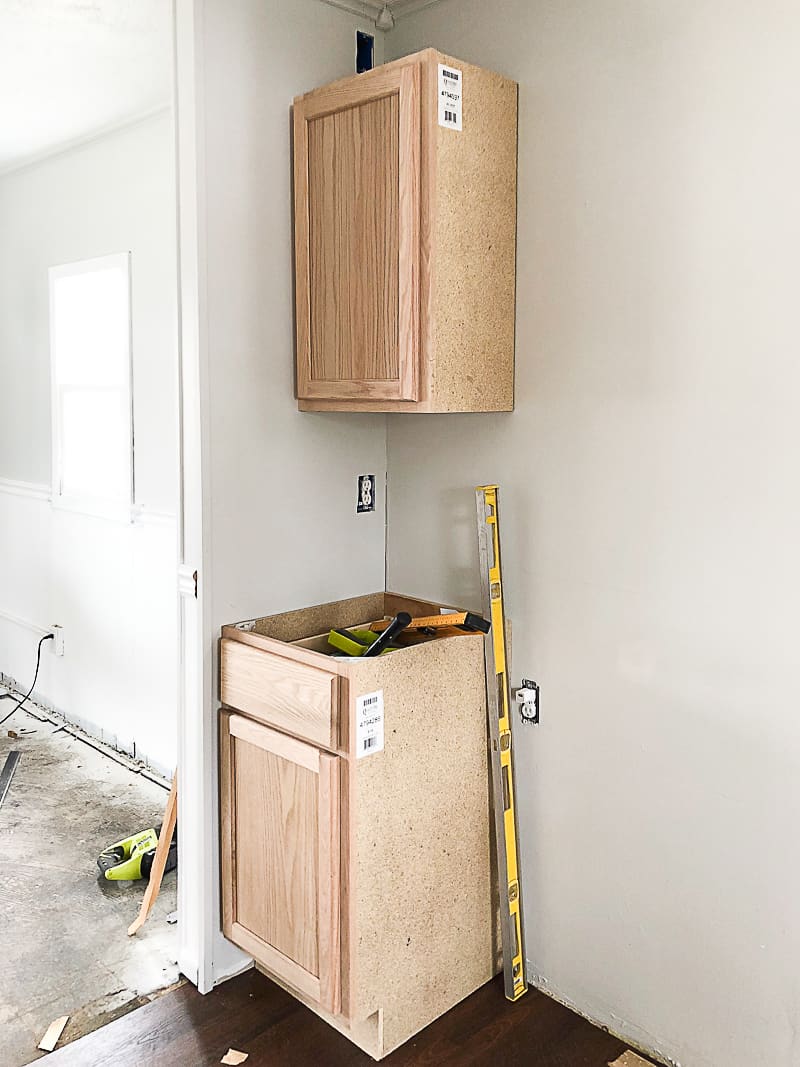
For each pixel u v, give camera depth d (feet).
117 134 12.02
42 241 13.92
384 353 7.25
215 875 8.12
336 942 7.09
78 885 9.87
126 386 12.27
